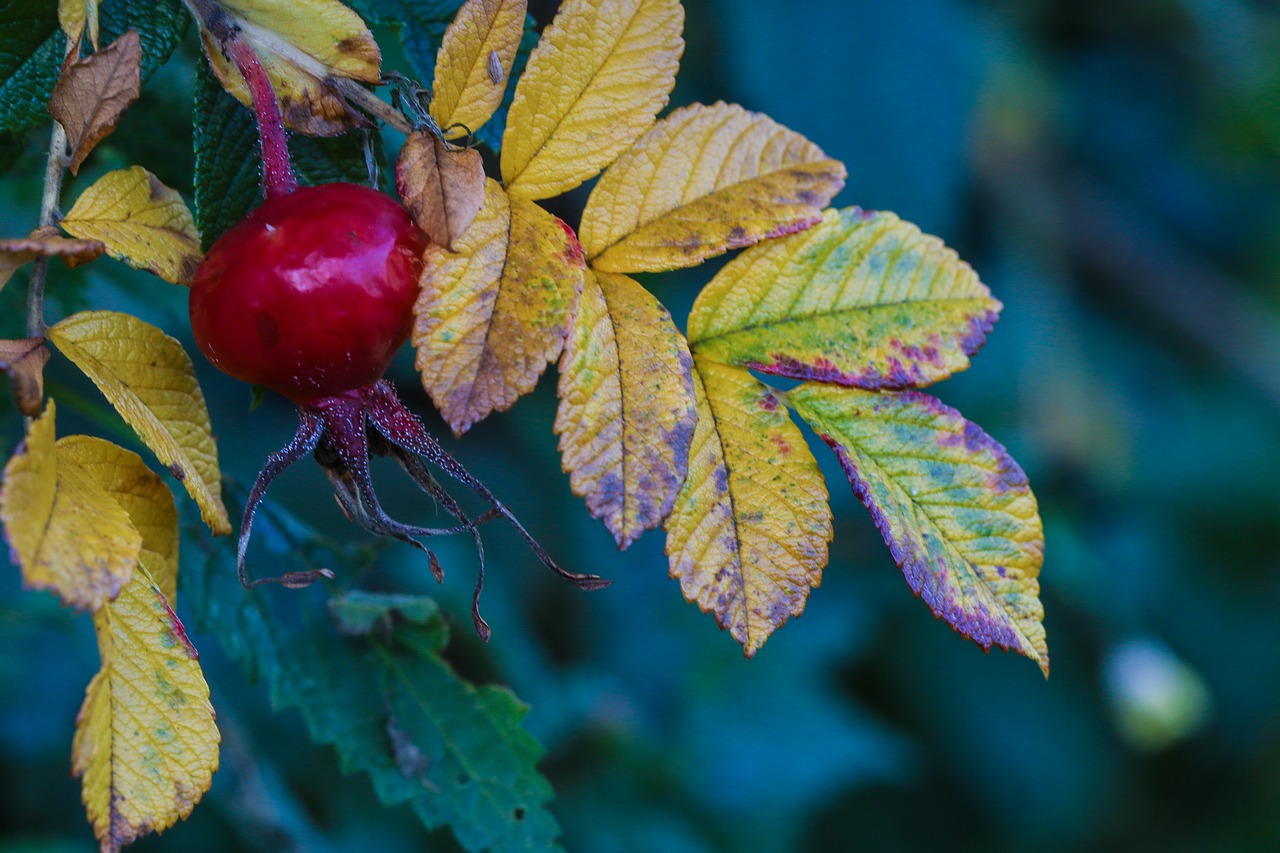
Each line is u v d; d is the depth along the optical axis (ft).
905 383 1.22
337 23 1.23
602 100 1.21
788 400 1.22
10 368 1.13
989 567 1.21
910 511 1.21
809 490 1.21
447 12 1.32
